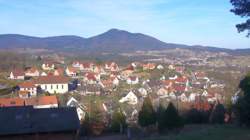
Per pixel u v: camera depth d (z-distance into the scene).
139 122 49.78
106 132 49.41
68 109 39.50
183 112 53.09
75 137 37.81
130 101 106.31
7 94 101.50
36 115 38.12
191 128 40.69
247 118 35.81
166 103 93.06
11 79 132.50
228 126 37.53
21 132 35.72
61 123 37.53
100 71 192.12
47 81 121.00
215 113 48.28
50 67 183.12
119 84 147.12
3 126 35.91
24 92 102.75
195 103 65.81
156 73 178.25
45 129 36.56
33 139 36.38
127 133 41.94
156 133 40.81
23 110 38.38
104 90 125.94
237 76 149.00
